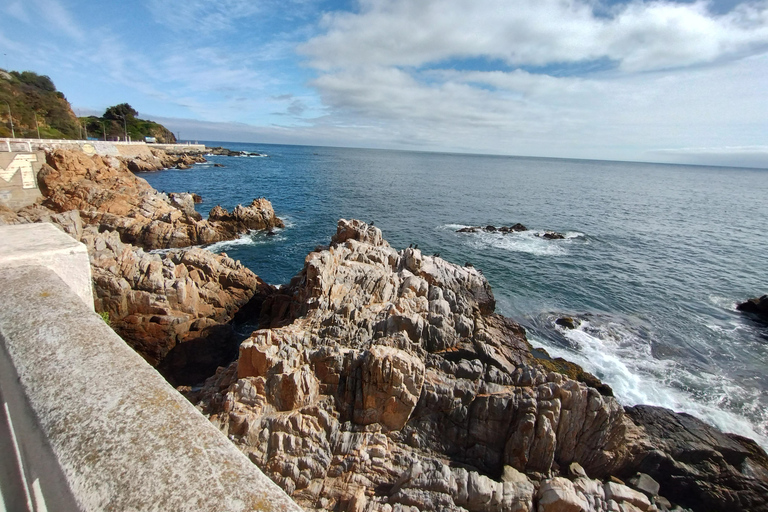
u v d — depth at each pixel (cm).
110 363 226
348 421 1446
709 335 2797
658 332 2783
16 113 7275
